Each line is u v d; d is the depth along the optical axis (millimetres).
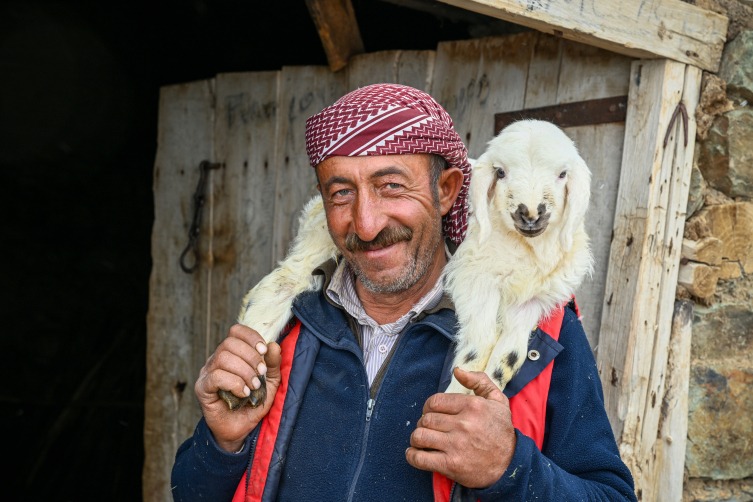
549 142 1309
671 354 1958
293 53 3840
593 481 1158
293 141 2717
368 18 3166
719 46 1979
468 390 1193
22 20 4844
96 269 5250
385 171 1204
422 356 1293
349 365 1315
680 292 1995
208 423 1236
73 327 5164
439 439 1023
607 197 1951
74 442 4648
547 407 1218
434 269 1382
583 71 2004
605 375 1893
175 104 3154
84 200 5312
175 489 1362
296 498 1260
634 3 1762
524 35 2143
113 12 4707
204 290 3043
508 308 1275
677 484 1965
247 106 2873
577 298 2002
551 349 1221
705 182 2035
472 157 2277
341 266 1427
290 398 1312
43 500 4504
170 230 3182
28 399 4867
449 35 3020
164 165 3207
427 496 1192
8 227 5137
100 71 5047
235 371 1187
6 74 4949
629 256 1860
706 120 1965
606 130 1956
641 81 1866
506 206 1309
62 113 5109
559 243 1298
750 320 2123
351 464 1238
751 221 2072
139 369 4930
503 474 1026
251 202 2863
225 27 4199
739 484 2141
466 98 2295
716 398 2049
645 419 1882
